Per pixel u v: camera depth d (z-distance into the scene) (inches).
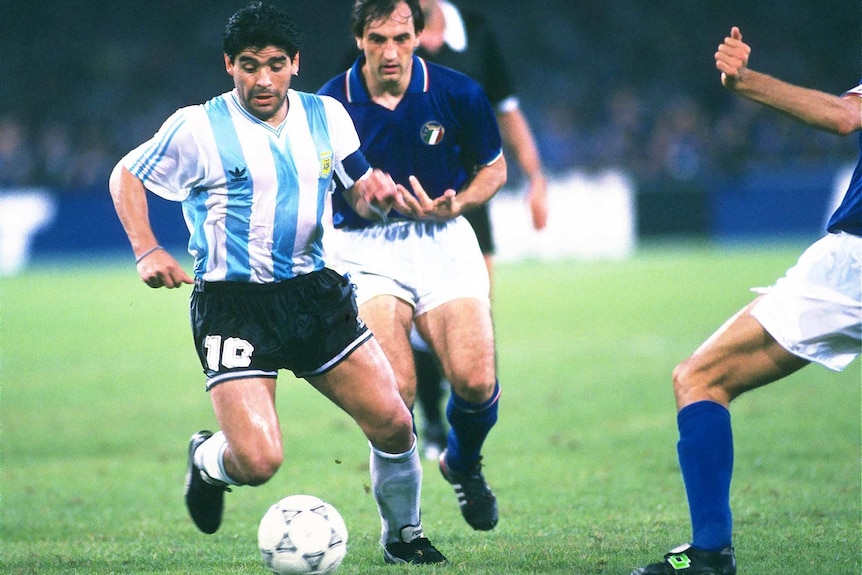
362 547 722.2
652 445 1069.8
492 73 1041.5
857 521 761.0
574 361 1636.3
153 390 1491.1
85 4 4566.9
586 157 3946.9
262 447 605.9
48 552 723.4
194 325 636.7
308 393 1478.8
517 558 669.9
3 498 912.3
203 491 672.4
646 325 1990.7
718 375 614.9
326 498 886.4
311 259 635.5
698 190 3609.7
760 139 4023.1
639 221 3599.9
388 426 635.5
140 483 968.9
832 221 598.2
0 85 4340.6
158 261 603.8
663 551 684.1
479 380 713.6
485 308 748.0
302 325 627.2
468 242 778.8
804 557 657.6
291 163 615.5
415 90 755.4
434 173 772.0
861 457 989.2
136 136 4215.1
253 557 695.7
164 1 4598.9
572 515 806.5
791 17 4783.5
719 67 572.7
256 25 587.8
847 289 582.6
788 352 597.9
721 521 593.6
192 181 614.9
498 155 771.4
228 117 611.5
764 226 3636.8
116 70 4421.8
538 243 3526.1
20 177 3767.2
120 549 728.3
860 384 1421.0
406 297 752.3
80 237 3609.7
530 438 1120.8
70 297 2704.2
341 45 4429.1
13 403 1395.2
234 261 619.5
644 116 4190.5
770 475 924.6
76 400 1414.9
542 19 4670.3
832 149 3983.8
